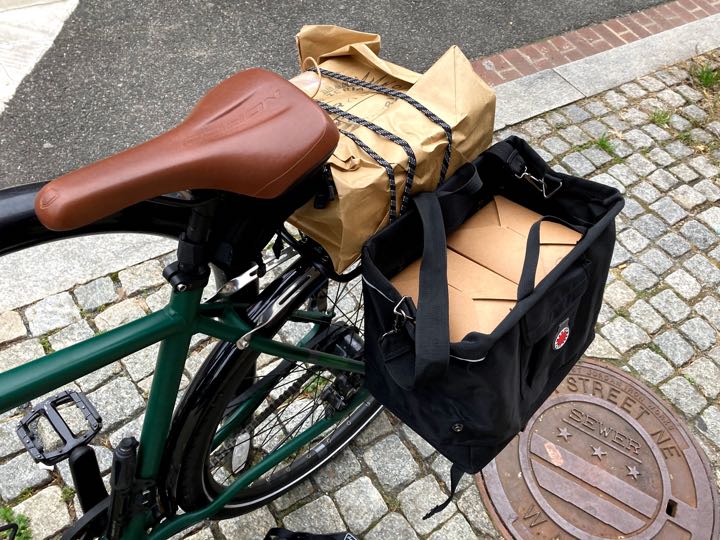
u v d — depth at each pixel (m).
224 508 1.78
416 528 2.05
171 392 1.28
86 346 1.09
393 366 1.29
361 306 2.26
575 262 1.39
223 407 1.41
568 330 1.50
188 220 1.13
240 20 3.81
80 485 1.39
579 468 2.18
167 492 1.50
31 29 3.59
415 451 2.21
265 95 1.07
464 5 4.17
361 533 2.04
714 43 4.05
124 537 1.49
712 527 2.09
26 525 1.94
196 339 2.36
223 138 0.99
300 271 1.39
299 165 1.03
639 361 2.48
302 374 1.84
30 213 0.98
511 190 1.60
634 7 4.36
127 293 2.47
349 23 3.90
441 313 1.17
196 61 3.51
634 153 3.28
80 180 0.86
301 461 2.01
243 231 1.16
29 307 2.38
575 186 1.48
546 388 1.62
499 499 2.11
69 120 3.14
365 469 2.16
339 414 1.90
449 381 1.26
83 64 3.42
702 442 2.29
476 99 1.41
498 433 1.36
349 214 1.22
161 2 3.86
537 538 2.05
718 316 2.64
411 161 1.27
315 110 1.05
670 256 2.84
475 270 1.44
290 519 2.04
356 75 1.50
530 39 3.98
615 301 2.66
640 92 3.64
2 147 2.98
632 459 2.22
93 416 1.33
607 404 2.34
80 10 3.75
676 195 3.09
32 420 1.31
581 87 3.62
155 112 3.22
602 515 2.10
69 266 2.50
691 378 2.45
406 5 4.11
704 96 3.66
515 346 1.28
